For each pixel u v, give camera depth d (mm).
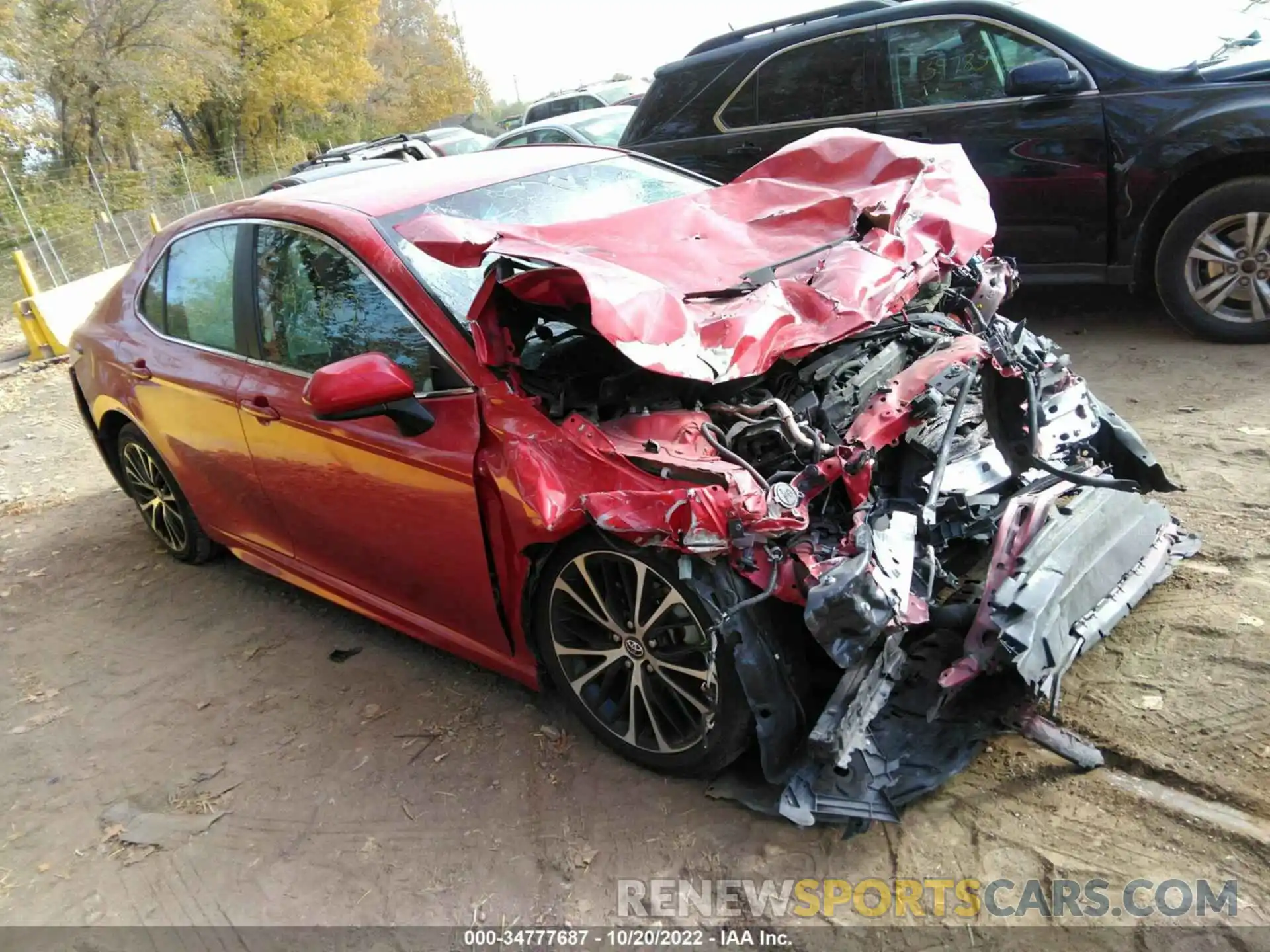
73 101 26703
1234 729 2574
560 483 2506
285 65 36062
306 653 3881
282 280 3439
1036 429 2783
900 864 2393
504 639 3033
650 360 2287
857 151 3543
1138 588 2842
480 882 2588
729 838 2564
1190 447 4031
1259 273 4824
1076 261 5363
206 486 4117
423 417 2820
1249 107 4664
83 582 4898
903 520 2373
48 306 10406
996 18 5352
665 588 2545
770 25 6355
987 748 2680
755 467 2486
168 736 3496
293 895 2672
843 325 2588
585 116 11586
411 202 3359
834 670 2549
